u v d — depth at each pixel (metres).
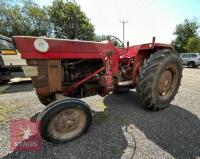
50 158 2.05
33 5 25.73
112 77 3.28
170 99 3.62
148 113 3.32
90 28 31.20
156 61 3.17
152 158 2.03
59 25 30.69
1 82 6.68
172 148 2.21
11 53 6.34
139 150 2.18
